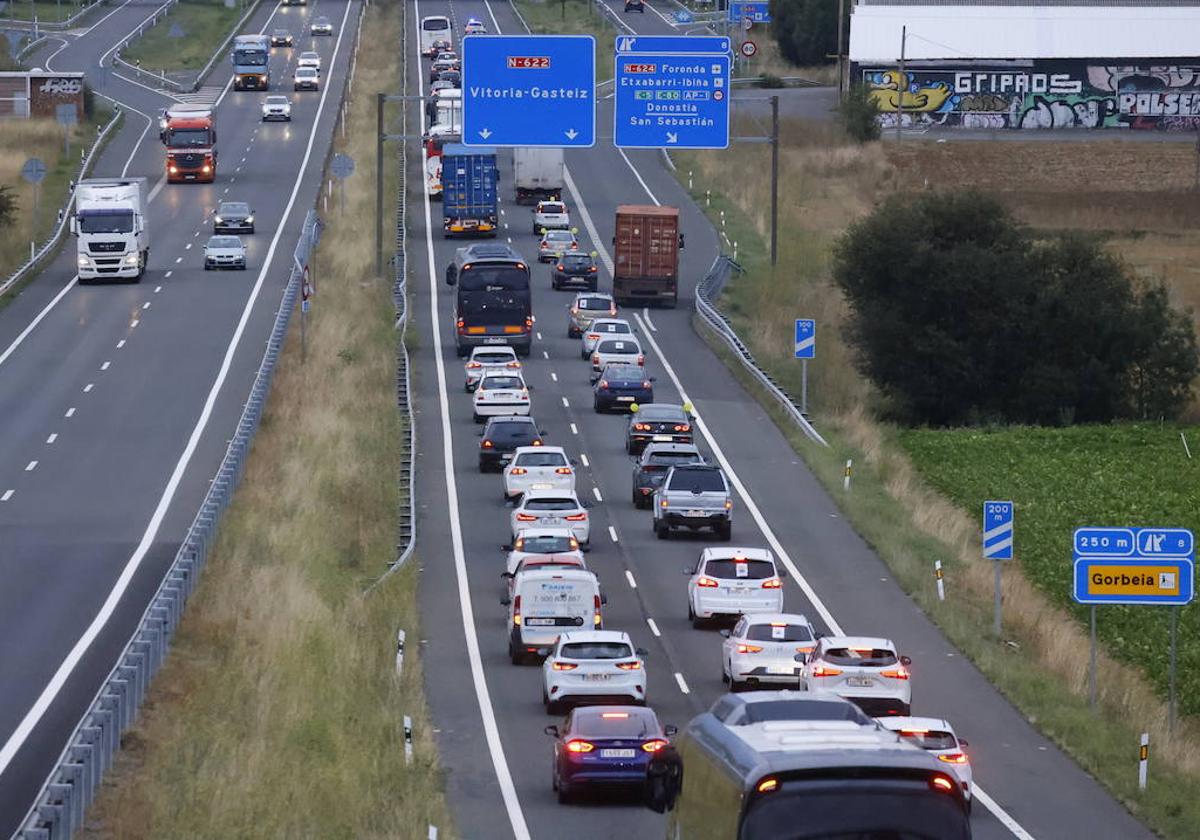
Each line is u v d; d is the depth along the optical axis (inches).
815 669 4909.0
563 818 4239.7
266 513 7475.4
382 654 5782.5
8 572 6579.7
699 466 7598.4
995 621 6259.8
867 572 7086.6
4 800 4128.9
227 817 3946.9
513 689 5551.2
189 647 5521.7
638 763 4286.4
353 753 4643.2
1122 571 5113.2
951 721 5177.2
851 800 2145.7
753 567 6269.7
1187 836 4092.0
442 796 4370.1
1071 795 4453.7
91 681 5191.9
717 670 5757.9
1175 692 5851.4
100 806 3966.5
